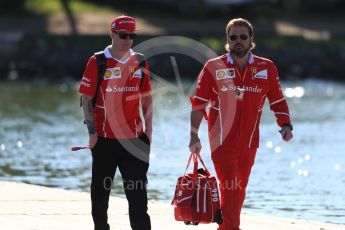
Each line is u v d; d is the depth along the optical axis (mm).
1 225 29672
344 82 124688
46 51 123375
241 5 134750
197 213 27062
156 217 32125
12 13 132750
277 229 30594
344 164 51188
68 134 64375
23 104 86188
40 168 48812
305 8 146625
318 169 49375
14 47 122938
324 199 40406
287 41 131250
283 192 42281
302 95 101062
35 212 32281
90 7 136500
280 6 145375
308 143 60312
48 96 95625
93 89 26516
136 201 26625
